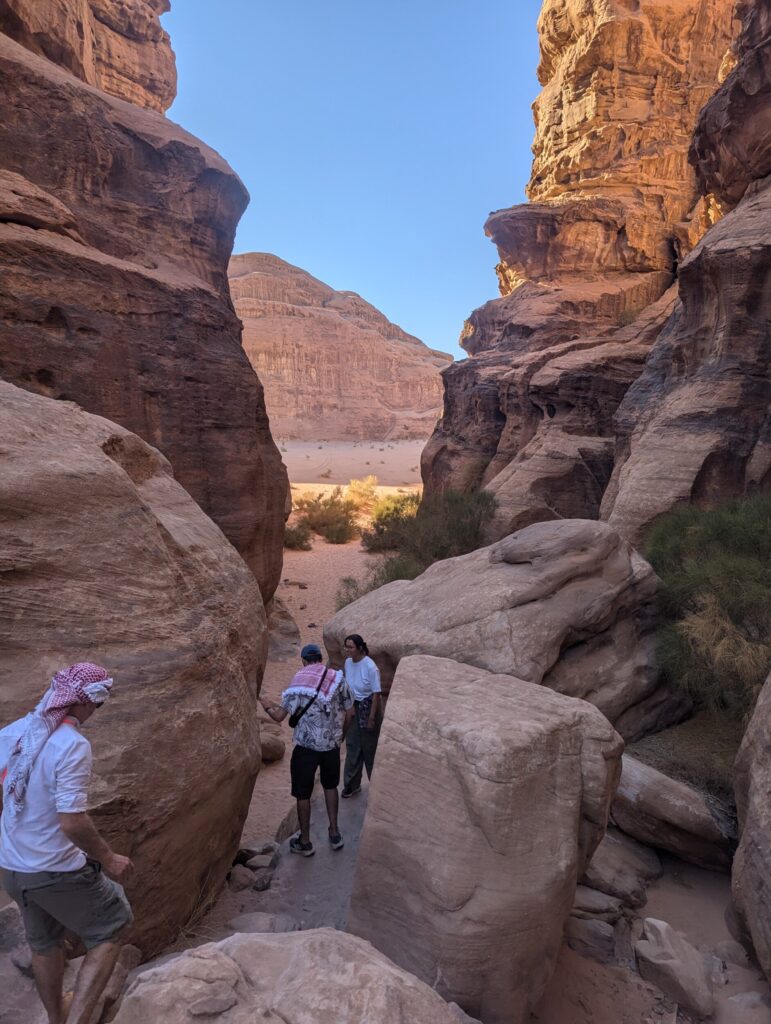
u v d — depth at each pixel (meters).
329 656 7.41
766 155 13.51
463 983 3.34
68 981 3.13
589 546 6.82
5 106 9.67
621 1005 3.79
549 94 31.72
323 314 132.38
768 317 12.02
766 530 7.77
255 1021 2.28
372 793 3.93
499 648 5.96
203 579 5.17
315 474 60.66
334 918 4.46
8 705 3.51
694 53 28.44
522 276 29.81
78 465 4.25
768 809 4.02
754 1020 3.58
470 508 18.45
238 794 4.79
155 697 4.07
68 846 2.47
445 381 29.30
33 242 8.55
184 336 10.62
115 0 27.48
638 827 5.14
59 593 3.90
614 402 20.53
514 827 3.50
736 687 6.14
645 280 26.64
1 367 8.10
